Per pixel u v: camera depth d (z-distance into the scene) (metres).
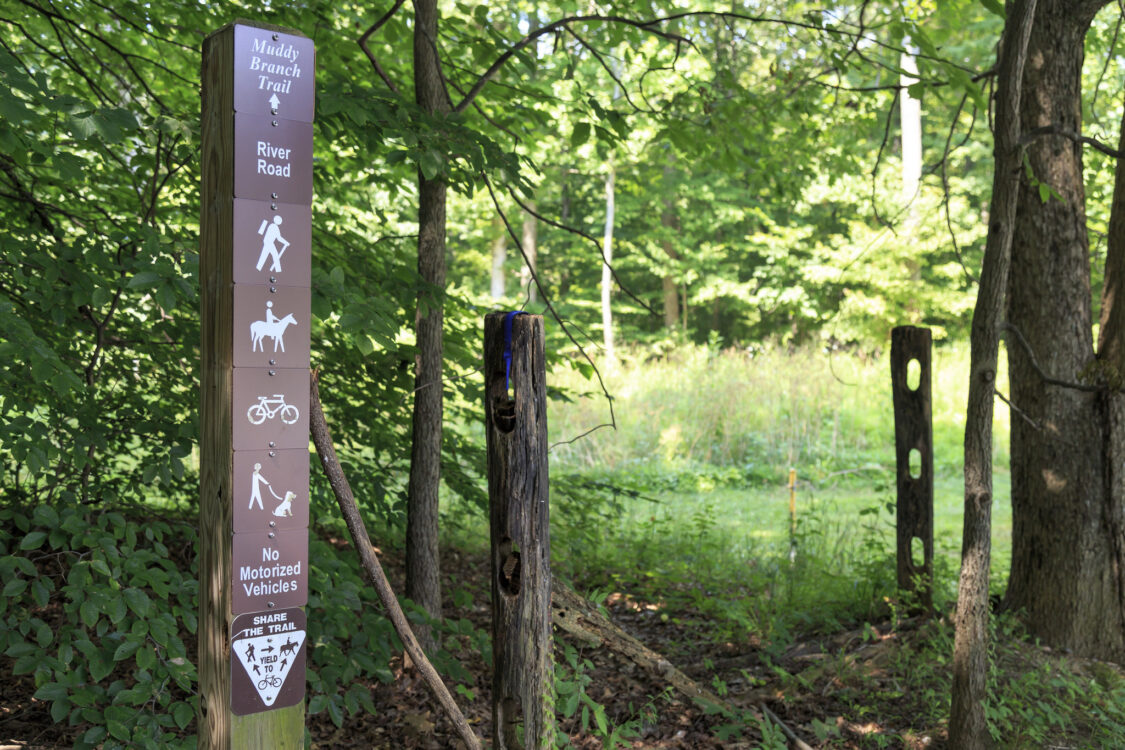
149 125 4.38
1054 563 5.52
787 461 13.45
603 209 24.45
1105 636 5.41
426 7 5.21
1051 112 5.55
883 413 15.05
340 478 2.96
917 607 5.95
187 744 3.23
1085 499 5.47
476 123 6.13
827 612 6.33
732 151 6.27
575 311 22.89
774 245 19.66
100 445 3.85
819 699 5.20
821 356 16.75
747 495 12.09
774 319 25.41
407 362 5.73
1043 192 4.55
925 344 6.09
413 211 16.30
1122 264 5.52
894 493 11.90
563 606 4.09
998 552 8.88
